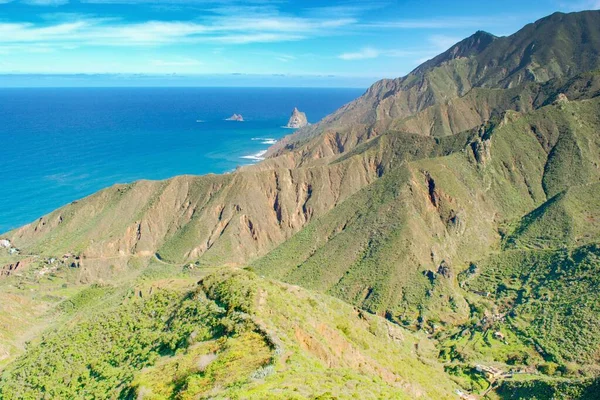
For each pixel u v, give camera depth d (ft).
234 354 186.29
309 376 172.45
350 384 180.34
